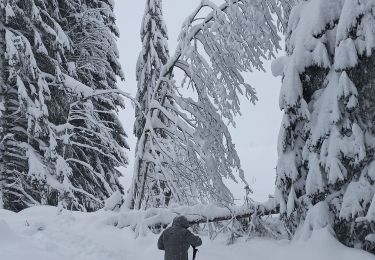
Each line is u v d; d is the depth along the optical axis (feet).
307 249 25.23
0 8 42.98
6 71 45.50
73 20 58.80
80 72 57.16
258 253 26.68
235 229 29.43
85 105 51.31
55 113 48.08
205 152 39.09
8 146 45.98
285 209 27.50
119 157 56.70
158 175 41.52
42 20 46.11
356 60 24.97
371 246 24.75
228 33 37.35
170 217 31.65
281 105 27.14
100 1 64.75
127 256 27.61
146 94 46.75
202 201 41.04
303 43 27.07
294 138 27.81
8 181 46.75
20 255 24.95
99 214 34.14
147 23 48.34
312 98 27.43
